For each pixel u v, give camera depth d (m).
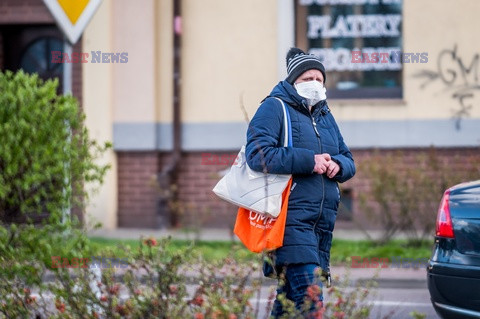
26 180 17.48
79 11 18.25
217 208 38.31
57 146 17.86
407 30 37.81
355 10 38.28
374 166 32.19
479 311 16.03
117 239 33.38
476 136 37.53
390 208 32.06
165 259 12.62
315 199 14.55
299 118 14.93
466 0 37.53
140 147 38.12
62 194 17.72
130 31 38.00
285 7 37.94
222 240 32.91
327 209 14.75
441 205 17.05
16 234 16.84
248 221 14.64
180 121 38.56
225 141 38.41
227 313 11.53
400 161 33.41
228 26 38.31
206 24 38.38
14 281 14.98
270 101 14.93
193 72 38.53
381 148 37.91
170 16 38.25
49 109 18.28
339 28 38.41
